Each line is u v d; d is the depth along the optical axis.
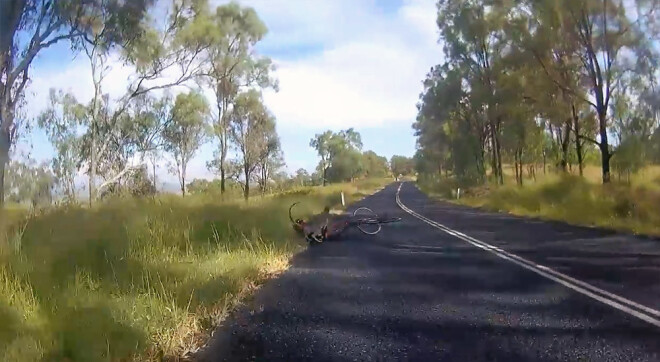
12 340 5.04
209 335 5.98
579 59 26.62
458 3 39.44
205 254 10.53
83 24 21.61
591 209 21.48
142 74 29.64
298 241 15.01
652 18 23.27
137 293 6.95
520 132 36.94
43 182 15.73
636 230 16.62
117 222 11.02
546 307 7.14
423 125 60.31
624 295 7.76
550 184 29.50
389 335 5.95
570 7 24.38
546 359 5.04
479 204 36.53
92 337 5.21
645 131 24.77
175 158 43.53
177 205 15.34
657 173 24.89
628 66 24.81
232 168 50.62
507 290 8.34
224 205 17.06
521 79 31.16
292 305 7.46
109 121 31.48
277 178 54.72
